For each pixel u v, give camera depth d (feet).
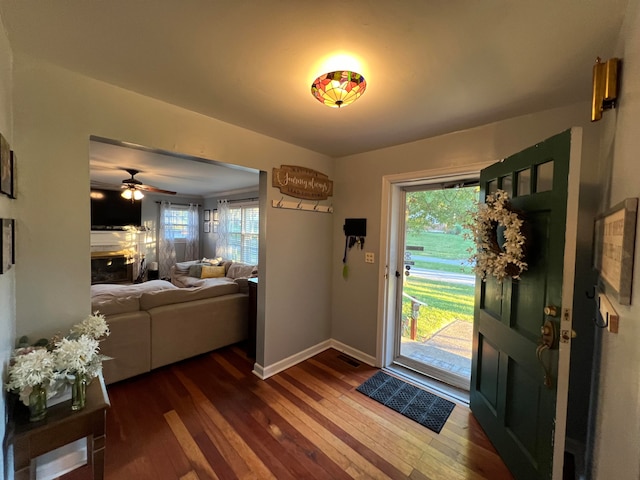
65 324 4.97
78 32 3.89
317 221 9.93
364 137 8.01
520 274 5.08
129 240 20.47
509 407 5.41
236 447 5.77
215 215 22.68
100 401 4.49
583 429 5.60
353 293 9.97
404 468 5.36
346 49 4.13
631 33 3.11
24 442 3.80
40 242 4.72
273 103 5.97
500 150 6.71
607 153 4.47
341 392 7.79
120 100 5.42
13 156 4.08
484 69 4.57
